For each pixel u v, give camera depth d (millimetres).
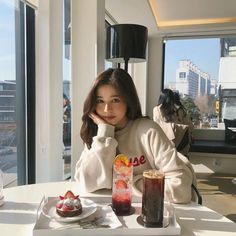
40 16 2146
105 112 1212
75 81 2320
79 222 868
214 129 4766
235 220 2619
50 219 877
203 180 3871
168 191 1056
